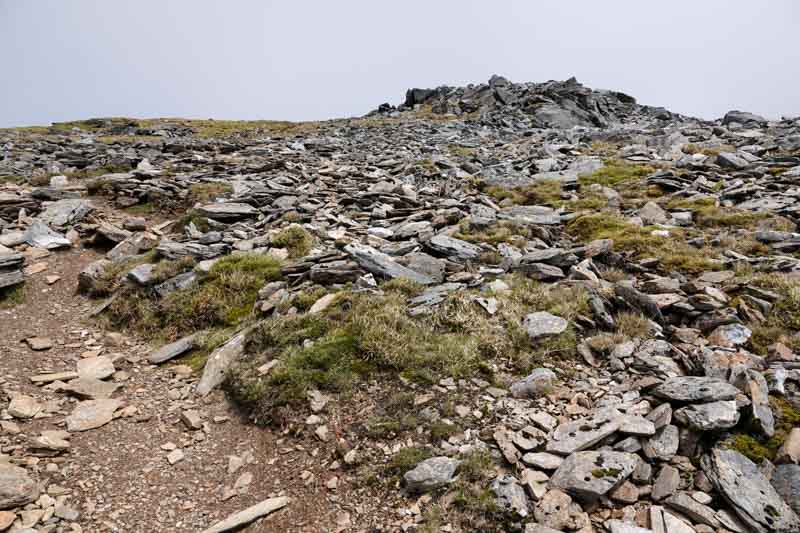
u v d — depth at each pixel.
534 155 29.53
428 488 6.27
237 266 12.95
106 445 7.63
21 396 8.43
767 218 14.62
